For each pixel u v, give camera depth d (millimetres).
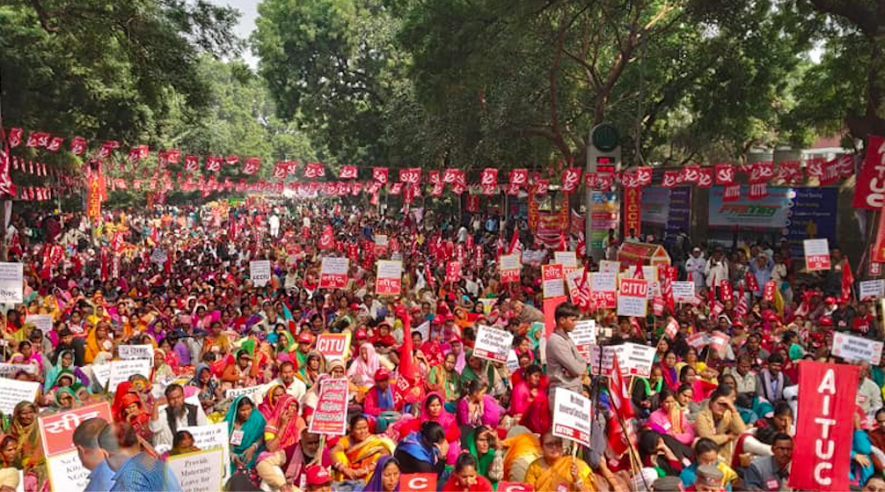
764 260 24781
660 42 36094
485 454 9445
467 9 32719
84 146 24391
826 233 29031
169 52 30797
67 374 12375
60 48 33000
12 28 33188
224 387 13039
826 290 24141
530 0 29719
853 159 20109
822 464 7785
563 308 9438
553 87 33938
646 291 15406
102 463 5797
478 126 39469
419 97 34781
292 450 9859
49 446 8258
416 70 34281
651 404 11609
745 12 31156
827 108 30766
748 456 9766
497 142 37062
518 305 17234
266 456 9414
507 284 22328
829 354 13539
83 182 47406
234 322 18391
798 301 20938
